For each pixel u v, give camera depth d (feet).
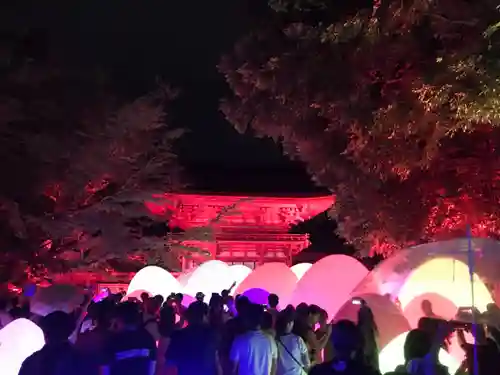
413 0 37.93
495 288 26.71
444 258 28.09
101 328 22.18
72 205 77.05
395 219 44.88
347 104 41.27
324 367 15.78
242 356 22.74
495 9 33.27
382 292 29.99
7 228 66.90
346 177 51.37
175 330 23.36
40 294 30.40
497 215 39.47
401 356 24.63
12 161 65.57
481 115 32.68
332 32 41.60
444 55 34.86
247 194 105.40
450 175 41.04
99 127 74.84
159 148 87.81
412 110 38.11
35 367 17.74
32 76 67.15
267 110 49.06
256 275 46.06
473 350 21.40
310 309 28.78
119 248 80.07
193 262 100.32
